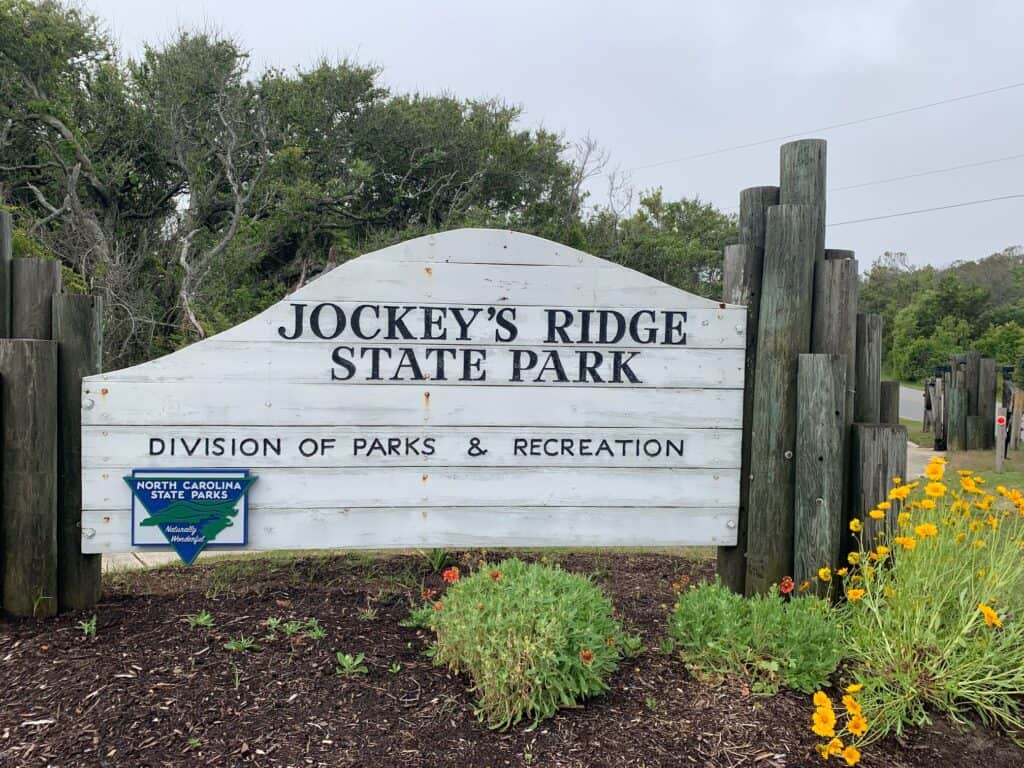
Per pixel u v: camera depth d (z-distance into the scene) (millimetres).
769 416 3721
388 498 3648
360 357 3613
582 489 3746
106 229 15633
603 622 2914
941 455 12352
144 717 2533
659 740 2521
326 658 2977
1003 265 66750
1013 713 2795
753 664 2869
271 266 19688
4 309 3475
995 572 2898
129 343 12680
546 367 3707
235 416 3549
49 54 17797
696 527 3814
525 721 2617
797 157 3795
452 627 2846
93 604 3512
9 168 16906
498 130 23469
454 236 3648
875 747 2572
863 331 4004
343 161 20922
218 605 3516
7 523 3348
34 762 2318
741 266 3836
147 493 3494
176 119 17781
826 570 3334
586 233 24688
